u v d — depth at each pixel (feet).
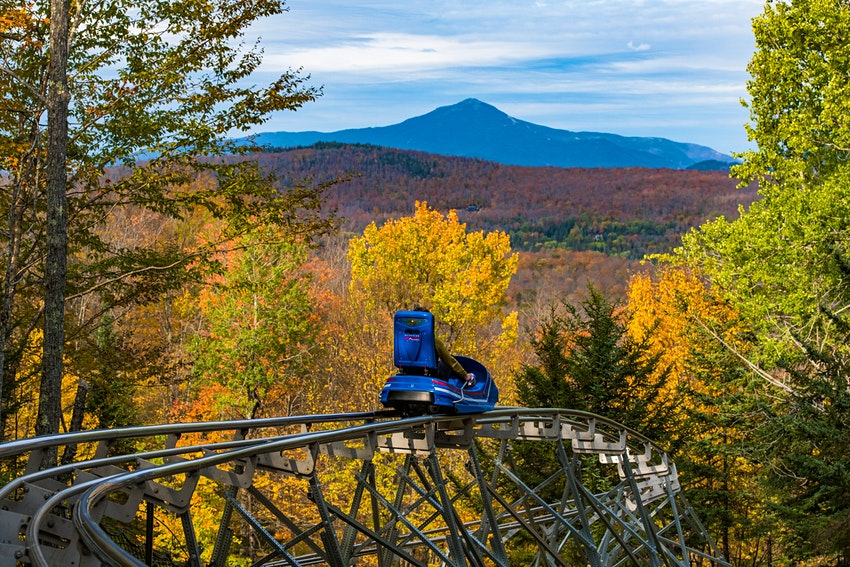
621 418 98.84
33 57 61.05
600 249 589.73
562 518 57.57
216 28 60.75
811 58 113.50
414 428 46.96
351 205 640.58
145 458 32.12
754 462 104.68
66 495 25.05
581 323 106.93
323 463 118.93
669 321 139.44
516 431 54.03
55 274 52.95
